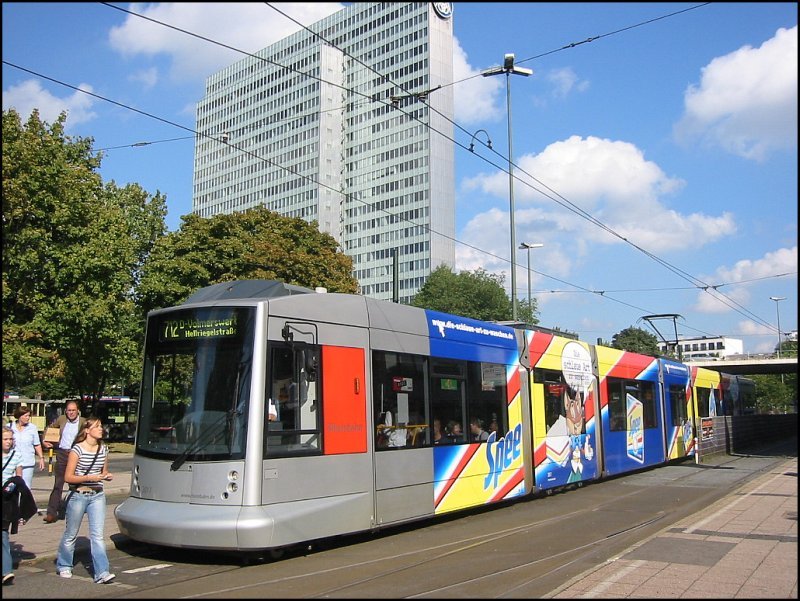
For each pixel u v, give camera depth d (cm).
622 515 1328
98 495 827
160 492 929
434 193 12219
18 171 2142
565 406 1650
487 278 5344
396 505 1082
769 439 3912
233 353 934
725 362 4925
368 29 13275
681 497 1591
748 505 1328
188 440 929
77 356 2539
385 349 1113
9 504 802
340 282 3544
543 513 1359
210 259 3356
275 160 14500
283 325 959
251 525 863
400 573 842
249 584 787
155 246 3516
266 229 3584
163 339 995
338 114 13738
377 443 1066
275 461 912
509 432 1406
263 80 14950
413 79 12519
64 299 2250
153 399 985
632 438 2020
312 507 939
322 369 997
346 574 837
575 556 945
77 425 1215
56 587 785
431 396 1200
